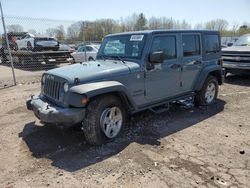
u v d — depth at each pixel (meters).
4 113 6.40
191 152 4.26
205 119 5.90
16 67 17.97
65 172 3.69
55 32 17.64
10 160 4.06
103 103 4.36
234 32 37.97
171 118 5.95
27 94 8.52
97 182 3.44
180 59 5.87
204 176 3.56
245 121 5.77
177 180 3.46
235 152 4.28
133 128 5.29
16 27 13.90
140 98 5.14
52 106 4.42
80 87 4.16
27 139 4.82
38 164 3.92
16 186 3.38
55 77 4.52
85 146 4.48
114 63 5.13
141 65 5.03
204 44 6.55
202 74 6.52
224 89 9.05
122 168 3.76
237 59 10.10
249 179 3.49
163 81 5.55
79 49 18.00
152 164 3.87
